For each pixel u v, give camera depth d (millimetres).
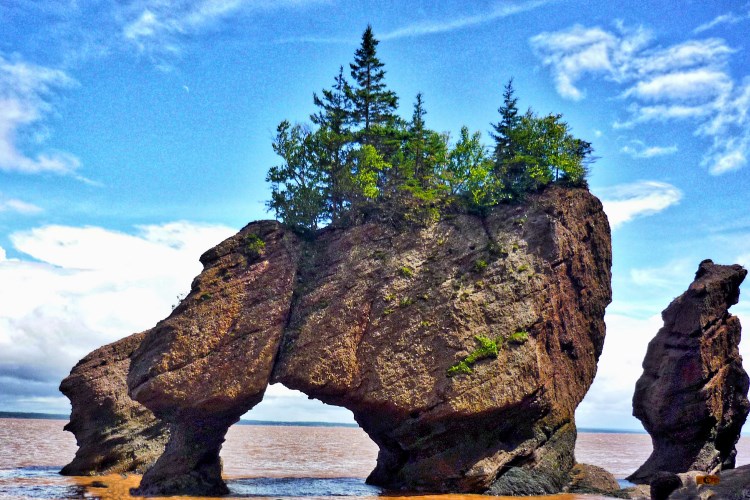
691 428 47750
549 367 43469
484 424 40531
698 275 53406
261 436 153125
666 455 49062
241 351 41125
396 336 42406
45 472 50875
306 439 146250
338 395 42312
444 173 50500
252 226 45500
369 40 59000
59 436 121812
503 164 51438
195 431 40562
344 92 57844
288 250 45438
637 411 52031
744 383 50000
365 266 45062
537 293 43906
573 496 39562
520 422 41438
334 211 49719
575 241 47625
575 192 49250
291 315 43750
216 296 42250
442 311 42750
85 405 49969
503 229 46719
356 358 42219
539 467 41125
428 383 40750
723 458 50688
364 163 49344
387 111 59219
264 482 46312
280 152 50188
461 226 46938
